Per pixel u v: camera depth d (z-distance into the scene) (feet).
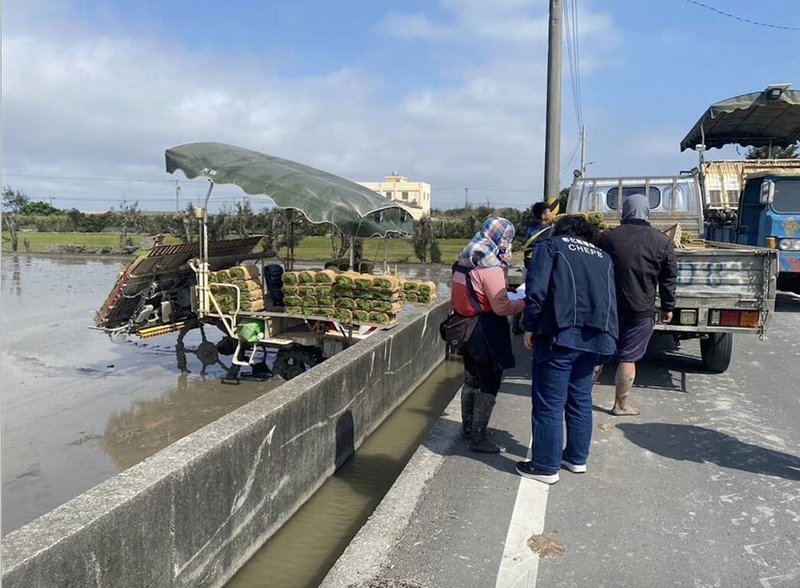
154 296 31.19
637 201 17.70
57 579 8.09
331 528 14.94
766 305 19.90
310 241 108.88
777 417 18.71
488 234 15.34
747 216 42.70
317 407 16.57
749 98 38.83
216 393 28.96
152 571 9.95
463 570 10.81
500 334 15.38
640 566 10.95
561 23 41.32
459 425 18.22
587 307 13.32
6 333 42.50
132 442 22.36
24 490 18.22
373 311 28.17
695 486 14.05
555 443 14.01
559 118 42.22
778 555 11.31
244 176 29.91
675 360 26.23
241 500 12.71
